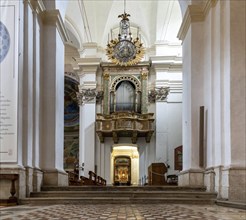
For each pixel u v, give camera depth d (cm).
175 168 1995
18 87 917
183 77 1279
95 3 1978
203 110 1082
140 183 2100
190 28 1138
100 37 2142
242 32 898
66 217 560
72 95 2552
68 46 2369
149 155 2112
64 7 1279
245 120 877
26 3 982
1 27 933
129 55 1934
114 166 2361
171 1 1897
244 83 887
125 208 740
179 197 920
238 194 847
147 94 2141
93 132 2091
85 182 1587
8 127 902
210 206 803
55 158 1104
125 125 2047
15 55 923
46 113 1118
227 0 923
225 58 932
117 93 2166
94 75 2130
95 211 666
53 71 1134
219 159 938
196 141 1088
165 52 2108
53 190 1019
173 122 2066
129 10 2072
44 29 1148
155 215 590
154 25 2088
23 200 873
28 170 935
